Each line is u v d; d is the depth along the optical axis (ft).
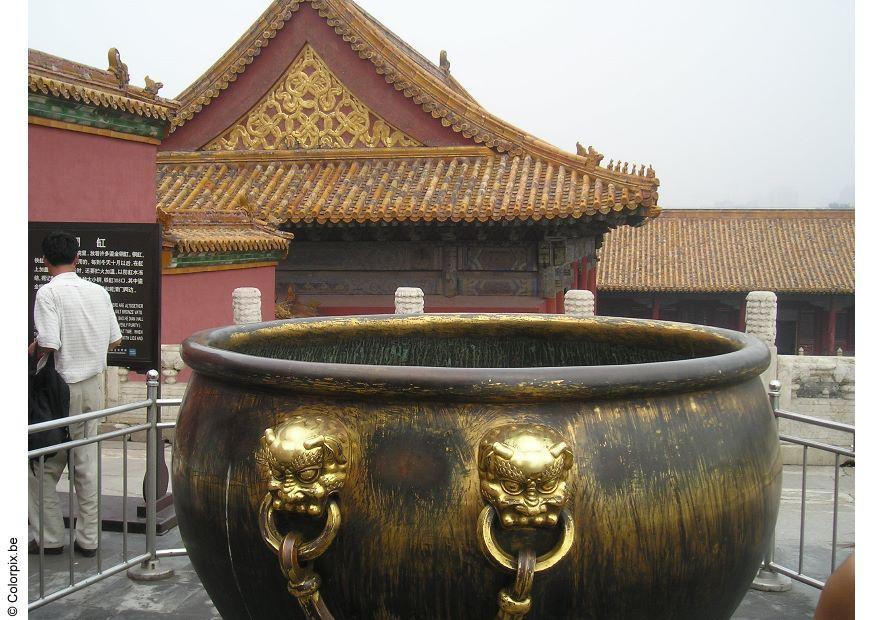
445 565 5.73
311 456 5.66
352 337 10.43
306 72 45.68
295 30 45.29
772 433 7.31
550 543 5.65
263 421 6.37
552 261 42.19
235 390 6.75
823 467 25.22
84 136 26.12
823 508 20.12
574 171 40.22
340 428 5.97
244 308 27.86
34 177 24.38
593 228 39.65
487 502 5.59
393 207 39.45
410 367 5.99
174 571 14.15
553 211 36.94
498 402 5.85
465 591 5.74
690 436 6.23
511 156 42.34
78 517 15.10
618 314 102.63
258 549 6.26
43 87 23.47
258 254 36.55
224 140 47.09
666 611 6.14
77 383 14.26
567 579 5.74
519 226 39.29
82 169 26.11
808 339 99.76
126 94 27.12
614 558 5.80
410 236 41.86
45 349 13.74
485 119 42.34
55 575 13.92
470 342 10.82
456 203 39.22
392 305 44.19
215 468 6.61
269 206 41.27
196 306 32.27
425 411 5.92
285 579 6.15
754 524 6.59
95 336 14.37
